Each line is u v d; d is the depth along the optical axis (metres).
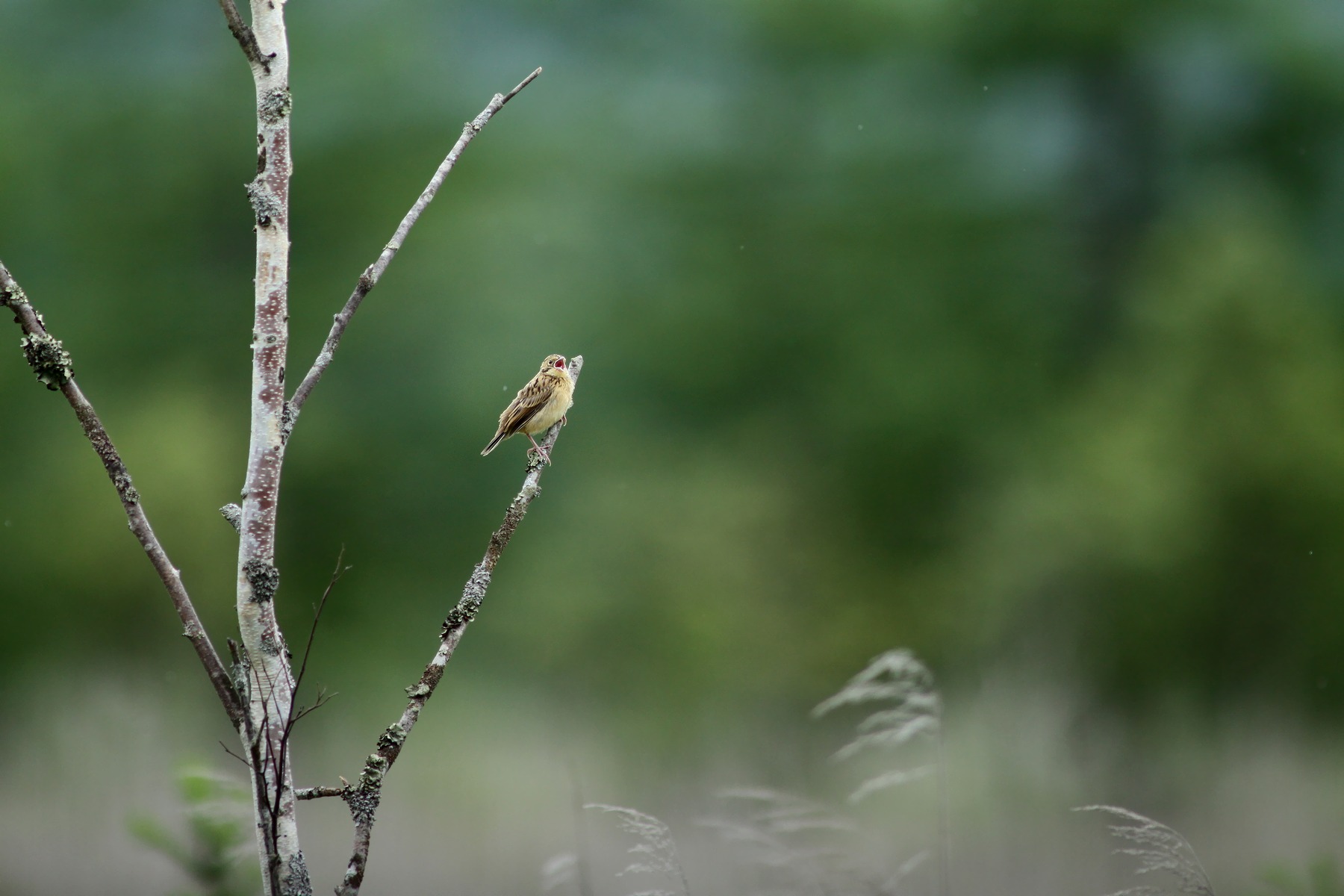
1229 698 15.02
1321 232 28.81
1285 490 15.94
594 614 18.91
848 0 30.48
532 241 28.34
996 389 27.38
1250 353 16.80
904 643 19.08
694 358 28.22
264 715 2.88
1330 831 9.08
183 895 3.57
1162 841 3.82
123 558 18.03
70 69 28.88
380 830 10.12
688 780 11.22
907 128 30.62
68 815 9.40
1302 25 30.08
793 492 23.09
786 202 30.20
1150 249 24.73
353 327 26.89
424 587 25.31
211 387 25.75
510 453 25.83
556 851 9.17
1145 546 16.11
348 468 26.11
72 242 27.69
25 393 23.89
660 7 32.16
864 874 5.00
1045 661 14.27
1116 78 30.52
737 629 18.67
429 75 29.72
